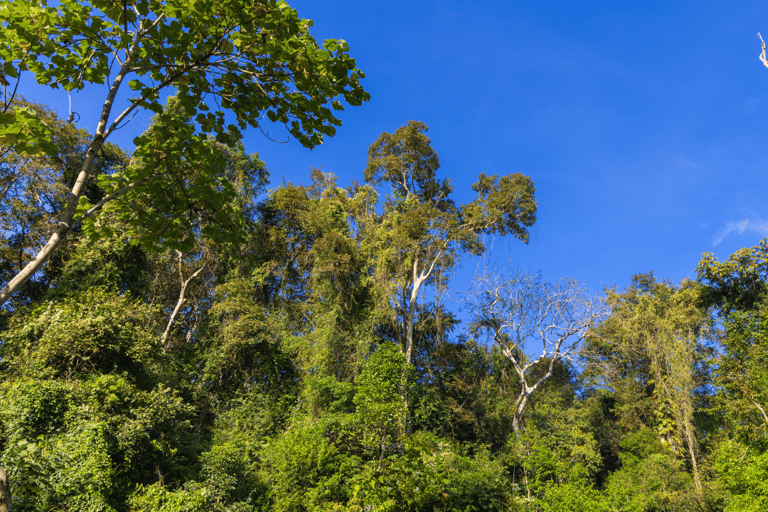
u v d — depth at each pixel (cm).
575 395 3066
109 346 1381
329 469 1429
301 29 371
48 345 1282
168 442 1305
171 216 384
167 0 330
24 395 1080
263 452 1612
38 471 414
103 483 1008
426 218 2403
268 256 2788
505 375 2614
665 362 2352
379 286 2248
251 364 2250
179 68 359
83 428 1077
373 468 1102
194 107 376
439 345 2483
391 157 2747
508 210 2495
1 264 1897
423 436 1344
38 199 1852
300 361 2128
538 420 2361
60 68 349
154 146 355
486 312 2508
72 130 1955
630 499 1730
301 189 2858
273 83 378
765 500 1322
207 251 2342
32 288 1923
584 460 2092
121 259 1891
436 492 1273
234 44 362
